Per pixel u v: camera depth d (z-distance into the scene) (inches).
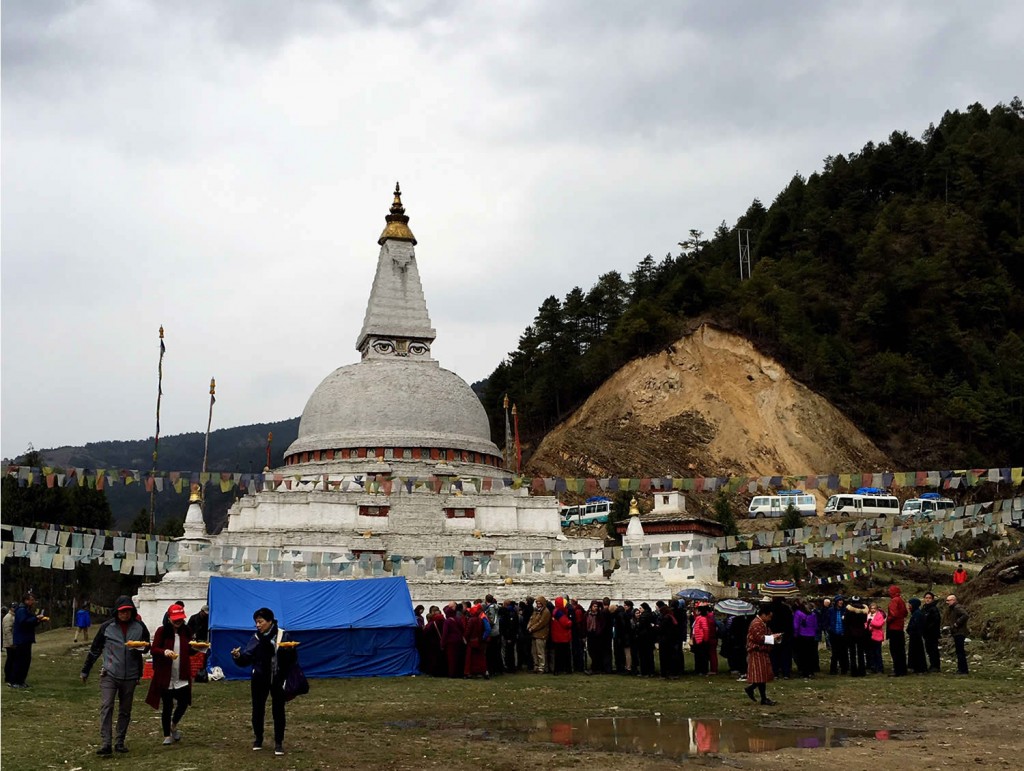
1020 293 4670.3
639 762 645.3
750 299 4234.7
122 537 1392.7
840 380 4037.9
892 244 4704.7
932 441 3875.5
